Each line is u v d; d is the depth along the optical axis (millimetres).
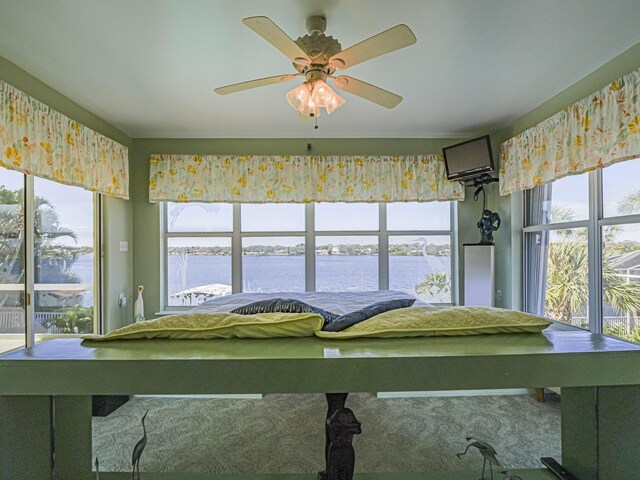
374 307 1803
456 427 2225
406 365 1183
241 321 1411
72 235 3230
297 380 1174
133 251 4117
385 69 2557
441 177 4117
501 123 3734
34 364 1166
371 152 4176
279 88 2848
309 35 1877
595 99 2510
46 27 2023
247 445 2113
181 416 2078
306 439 2182
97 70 2527
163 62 2426
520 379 1206
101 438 1615
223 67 2498
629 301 2488
